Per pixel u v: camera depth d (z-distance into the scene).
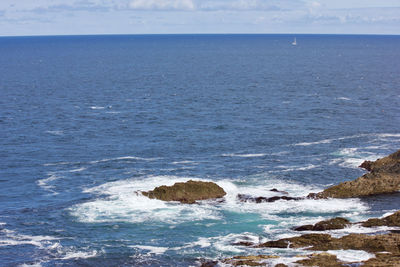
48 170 67.75
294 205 52.12
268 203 52.84
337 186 56.44
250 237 43.62
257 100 129.25
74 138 86.56
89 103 124.44
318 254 37.97
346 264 35.59
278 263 36.41
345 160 71.12
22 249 42.50
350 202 52.91
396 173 59.81
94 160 72.75
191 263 39.16
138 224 47.56
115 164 70.69
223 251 41.00
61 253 41.72
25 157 74.06
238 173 65.75
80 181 62.72
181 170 67.50
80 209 51.78
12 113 108.44
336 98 131.50
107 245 43.12
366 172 65.31
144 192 55.25
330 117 104.56
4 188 60.22
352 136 86.31
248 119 103.31
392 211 49.78
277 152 76.62
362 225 44.78
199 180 59.44
